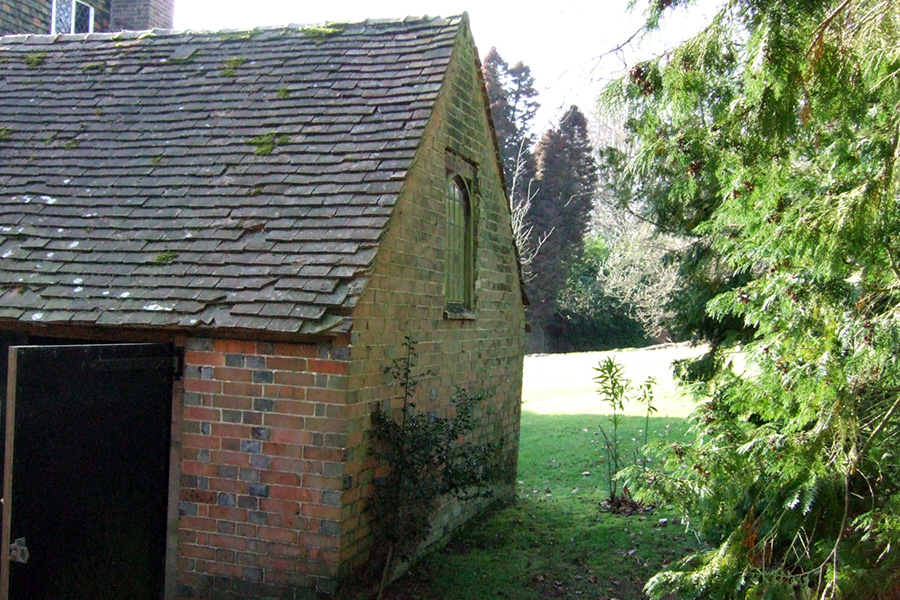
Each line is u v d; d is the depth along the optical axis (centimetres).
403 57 835
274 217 681
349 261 622
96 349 573
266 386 614
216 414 626
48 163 803
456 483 700
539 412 1750
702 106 497
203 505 629
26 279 668
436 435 684
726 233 768
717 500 537
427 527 708
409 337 707
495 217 989
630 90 499
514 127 2453
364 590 647
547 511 995
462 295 905
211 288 631
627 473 576
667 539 870
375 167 702
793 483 505
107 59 962
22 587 524
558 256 2905
